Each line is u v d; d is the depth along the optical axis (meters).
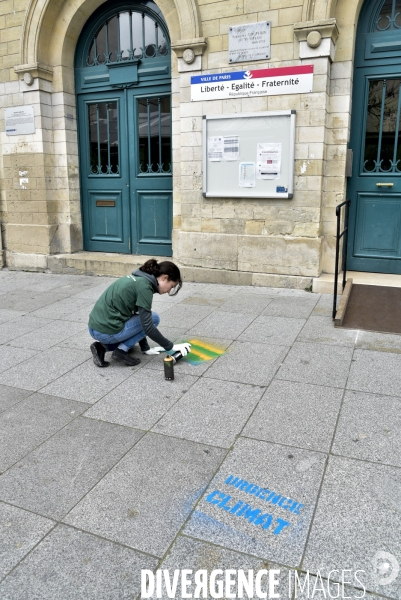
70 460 2.76
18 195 8.16
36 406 3.43
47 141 7.86
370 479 2.55
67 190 8.02
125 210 7.96
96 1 7.28
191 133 6.66
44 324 5.38
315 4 5.70
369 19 6.11
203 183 6.66
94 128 7.99
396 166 6.35
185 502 2.40
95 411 3.34
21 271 8.38
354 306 5.48
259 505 2.37
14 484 2.56
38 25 7.32
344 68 6.01
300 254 6.38
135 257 7.83
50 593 1.91
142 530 2.22
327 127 6.18
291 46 5.95
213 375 3.89
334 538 2.15
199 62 6.41
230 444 2.90
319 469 2.64
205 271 6.91
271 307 5.70
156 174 7.57
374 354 4.23
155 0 6.65
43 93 7.69
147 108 7.46
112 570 2.01
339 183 6.32
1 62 7.79
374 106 6.33
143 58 7.32
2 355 4.45
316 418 3.18
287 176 6.23
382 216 6.51
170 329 4.99
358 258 6.71
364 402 3.38
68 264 7.93
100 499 2.43
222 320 5.26
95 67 7.70
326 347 4.42
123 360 4.16
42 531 2.23
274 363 4.09
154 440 2.96
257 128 6.25
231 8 6.16
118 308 3.88
